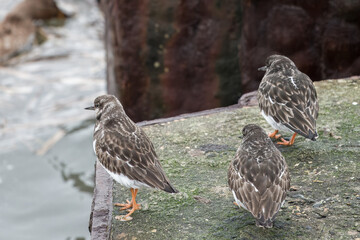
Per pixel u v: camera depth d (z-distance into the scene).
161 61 15.91
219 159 10.62
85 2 35.09
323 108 12.16
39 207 17.80
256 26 15.35
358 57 15.13
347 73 15.28
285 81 10.65
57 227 16.81
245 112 12.47
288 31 15.14
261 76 15.67
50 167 19.78
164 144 11.23
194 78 16.12
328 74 15.39
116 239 8.63
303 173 9.98
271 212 8.02
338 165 10.12
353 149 10.58
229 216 8.98
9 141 21.14
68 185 18.84
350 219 8.71
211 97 16.27
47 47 29.77
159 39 15.70
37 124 22.47
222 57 15.94
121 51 15.88
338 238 8.32
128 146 8.93
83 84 25.72
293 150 10.74
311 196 9.30
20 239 16.14
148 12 15.45
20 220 17.14
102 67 27.47
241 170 8.45
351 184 9.55
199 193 9.61
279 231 8.53
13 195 18.19
